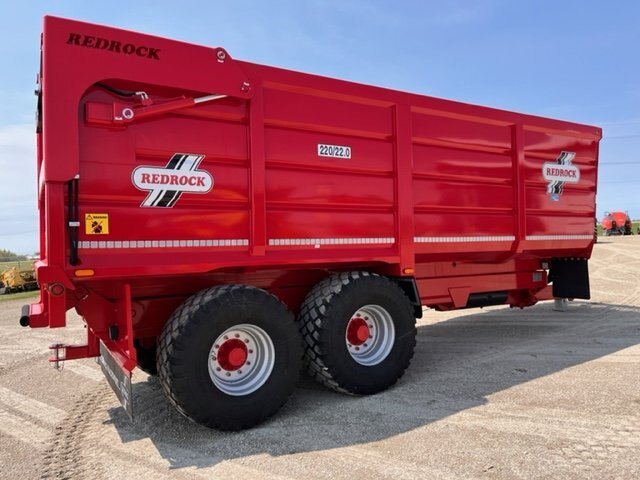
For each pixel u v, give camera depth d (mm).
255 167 3992
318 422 3787
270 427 3732
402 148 4891
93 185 3381
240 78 3910
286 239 4207
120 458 3307
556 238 6527
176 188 3686
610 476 2760
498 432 3420
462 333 7023
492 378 4719
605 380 4469
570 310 8547
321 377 4305
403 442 3328
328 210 4465
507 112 5824
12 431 3904
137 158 3555
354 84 4562
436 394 4328
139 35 3521
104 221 3420
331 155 4465
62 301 3412
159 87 3637
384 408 4035
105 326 3811
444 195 5301
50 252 3195
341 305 4254
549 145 6367
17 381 5414
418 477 2834
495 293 6598
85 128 3371
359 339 4473
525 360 5320
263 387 3787
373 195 4734
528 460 2982
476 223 5621
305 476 2920
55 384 5242
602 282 12070
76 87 3279
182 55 3682
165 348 3559
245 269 4262
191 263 3719
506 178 5898
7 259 23672
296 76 4215
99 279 3592
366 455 3160
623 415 3635
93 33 3357
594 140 7000
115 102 3453
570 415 3680
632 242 24188
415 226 5066
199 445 3461
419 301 4867
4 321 10430
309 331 4246
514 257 6555
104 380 5355
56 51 3227
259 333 3861
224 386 3746
